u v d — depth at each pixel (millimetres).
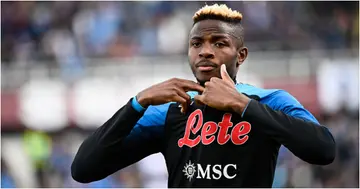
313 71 45156
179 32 49594
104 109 47406
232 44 12266
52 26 52500
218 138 12078
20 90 48500
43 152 46312
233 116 12109
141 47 49844
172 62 47312
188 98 12031
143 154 13086
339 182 40562
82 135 47406
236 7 48969
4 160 44312
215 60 12133
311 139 11539
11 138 48281
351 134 42844
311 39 47781
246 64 46250
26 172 46562
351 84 44406
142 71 47312
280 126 11562
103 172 12594
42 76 48875
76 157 12586
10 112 48312
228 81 11852
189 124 12367
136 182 41688
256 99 12359
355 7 50000
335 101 44375
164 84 12086
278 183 38812
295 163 39500
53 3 53594
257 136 11992
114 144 12289
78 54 49969
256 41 47688
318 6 50219
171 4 51719
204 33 12203
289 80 45406
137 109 12117
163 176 42562
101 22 51250
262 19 48594
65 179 44969
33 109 47906
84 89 47781
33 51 50938
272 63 46062
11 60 50844
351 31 49062
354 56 44781
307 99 44781
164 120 12672
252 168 11969
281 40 47469
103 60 48156
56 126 47750
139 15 51500
